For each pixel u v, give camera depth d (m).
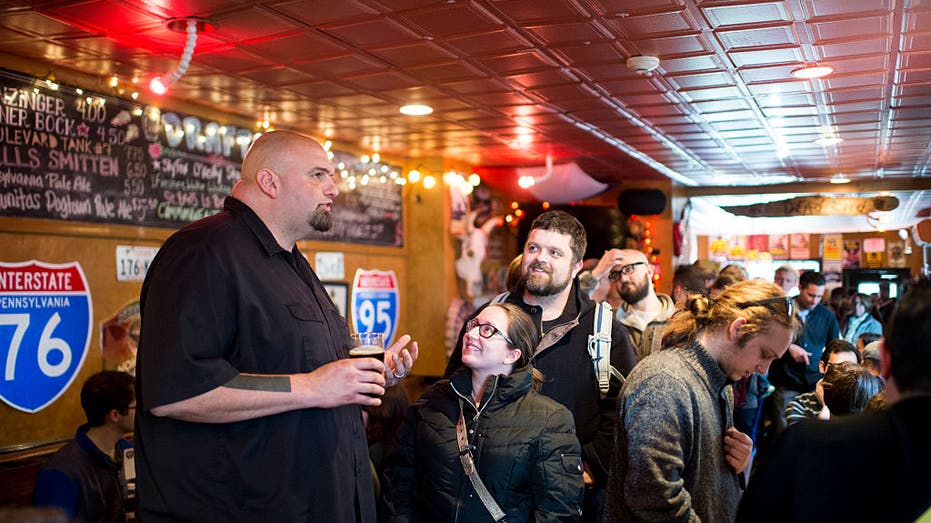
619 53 4.38
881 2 3.53
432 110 5.80
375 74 4.77
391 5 3.55
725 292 2.22
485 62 4.54
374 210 7.62
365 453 2.36
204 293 2.03
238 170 5.99
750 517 1.61
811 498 1.51
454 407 2.68
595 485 2.97
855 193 10.55
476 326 2.67
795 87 5.18
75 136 4.70
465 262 8.26
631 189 9.70
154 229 5.25
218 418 1.99
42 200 4.51
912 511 1.39
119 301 5.01
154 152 5.26
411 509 2.70
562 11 3.66
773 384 5.98
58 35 3.94
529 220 9.30
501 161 8.38
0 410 4.30
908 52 4.35
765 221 13.83
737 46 4.25
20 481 4.33
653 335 3.77
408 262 8.15
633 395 2.12
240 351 2.10
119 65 4.55
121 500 3.12
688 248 11.43
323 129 6.55
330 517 2.14
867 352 4.19
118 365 4.98
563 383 3.00
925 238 10.30
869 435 1.48
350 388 2.05
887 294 12.95
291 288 2.22
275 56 4.36
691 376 2.14
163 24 3.78
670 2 3.54
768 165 8.91
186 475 2.04
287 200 2.22
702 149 7.70
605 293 4.54
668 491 1.99
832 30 3.95
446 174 8.04
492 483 2.53
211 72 4.69
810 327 6.29
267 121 6.19
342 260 7.16
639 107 5.75
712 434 2.17
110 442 3.15
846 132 6.83
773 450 1.61
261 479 2.07
